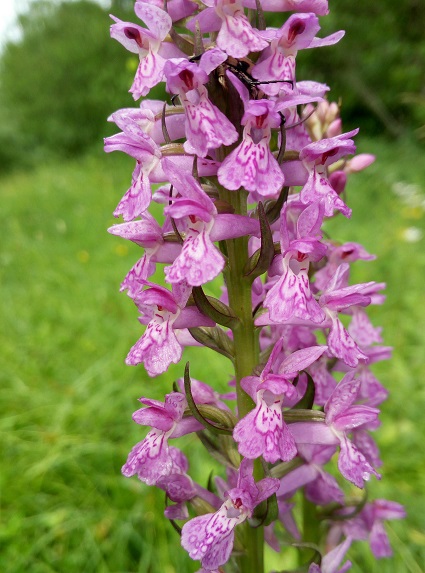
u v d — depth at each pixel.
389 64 0.78
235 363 0.10
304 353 0.09
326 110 0.13
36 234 0.46
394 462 0.20
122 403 0.24
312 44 0.09
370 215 0.44
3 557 0.18
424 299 0.30
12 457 0.22
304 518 0.13
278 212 0.09
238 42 0.08
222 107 0.09
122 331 0.29
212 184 0.10
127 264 0.38
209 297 0.10
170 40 0.09
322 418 0.10
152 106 0.10
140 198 0.09
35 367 0.27
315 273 0.12
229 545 0.09
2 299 0.35
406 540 0.17
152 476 0.10
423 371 0.25
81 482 0.21
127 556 0.18
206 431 0.11
